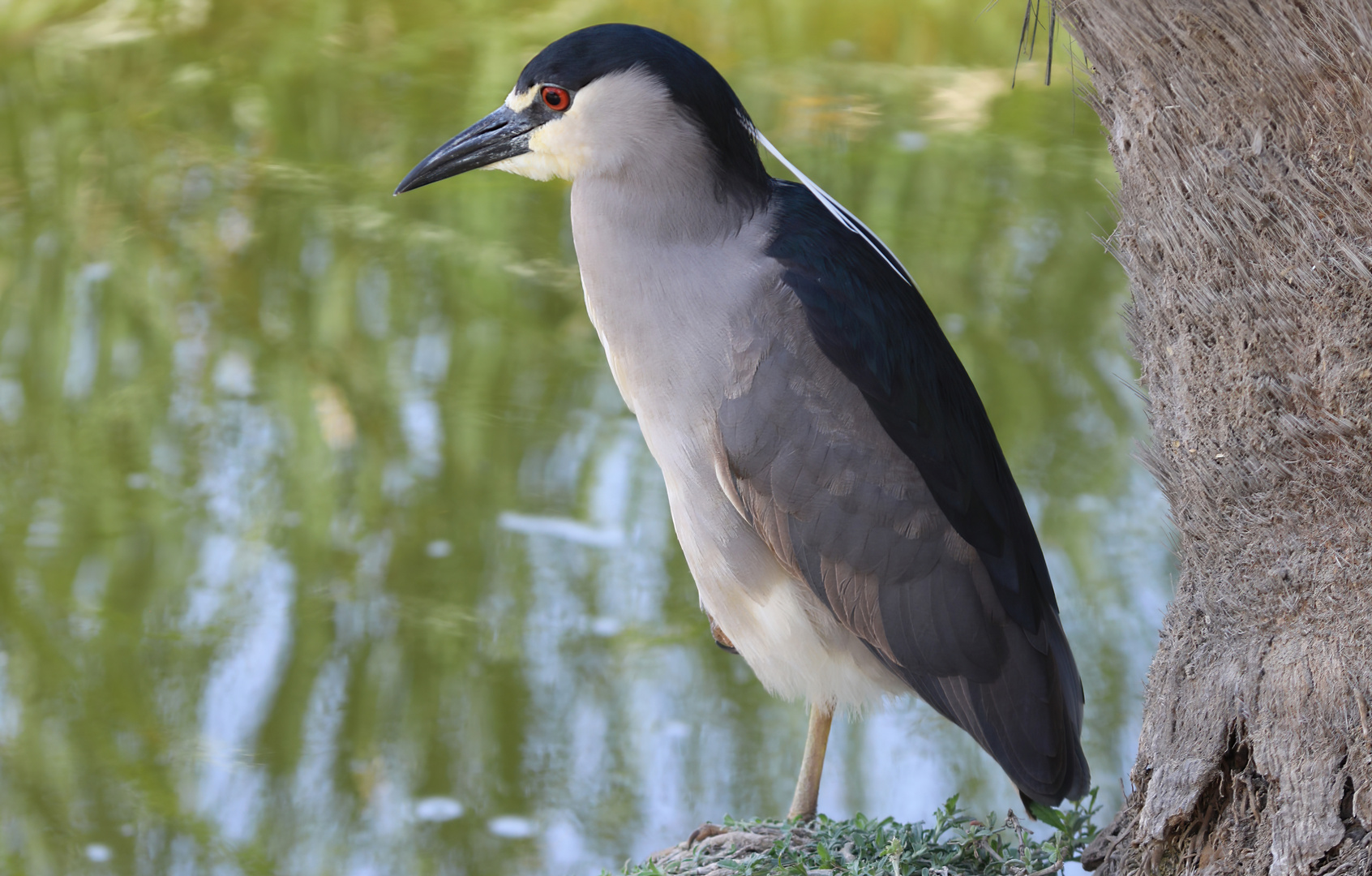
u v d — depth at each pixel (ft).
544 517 40.57
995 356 45.27
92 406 44.88
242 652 36.73
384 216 49.34
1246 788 14.15
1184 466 14.51
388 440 43.11
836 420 17.58
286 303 48.16
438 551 39.55
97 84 55.31
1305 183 12.95
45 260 49.19
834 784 32.55
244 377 45.52
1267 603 13.94
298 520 40.55
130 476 42.22
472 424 43.57
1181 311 14.20
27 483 42.09
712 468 18.13
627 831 32.01
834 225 18.74
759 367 17.63
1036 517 39.96
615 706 35.27
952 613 17.80
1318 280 13.00
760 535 18.25
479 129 19.08
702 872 17.21
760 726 34.60
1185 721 14.75
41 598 38.09
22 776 33.68
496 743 34.12
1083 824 17.49
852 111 51.52
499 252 48.24
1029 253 48.14
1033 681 17.90
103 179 51.90
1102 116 15.23
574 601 37.93
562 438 43.52
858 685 18.94
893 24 54.85
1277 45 12.85
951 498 17.80
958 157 49.78
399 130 52.65
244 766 34.04
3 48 56.85
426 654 36.42
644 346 18.17
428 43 55.98
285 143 53.26
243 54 56.44
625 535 40.09
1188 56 13.48
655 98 17.93
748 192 18.37
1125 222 15.11
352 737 34.60
